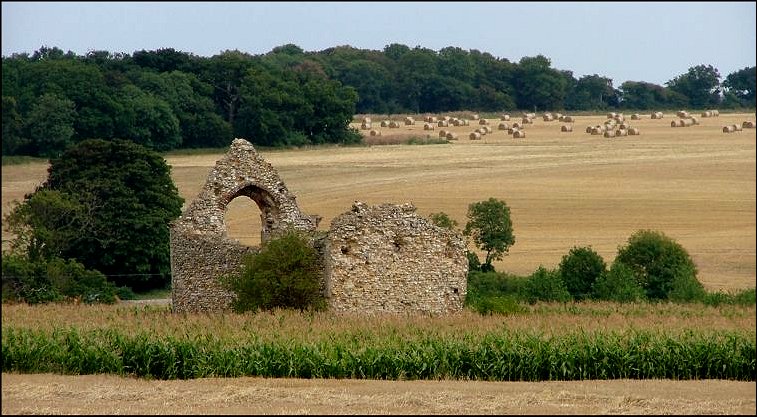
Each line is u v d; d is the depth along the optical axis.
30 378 65.44
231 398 59.09
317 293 82.75
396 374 65.94
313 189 143.88
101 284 115.31
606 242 123.50
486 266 115.44
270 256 82.19
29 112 147.12
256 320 75.62
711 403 57.84
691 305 95.50
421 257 82.81
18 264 110.44
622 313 86.94
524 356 66.25
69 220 124.19
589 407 56.91
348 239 81.75
